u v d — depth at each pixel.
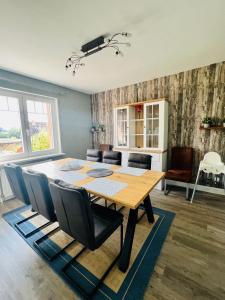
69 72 2.72
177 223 1.96
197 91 2.79
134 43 1.86
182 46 1.95
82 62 2.34
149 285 1.21
